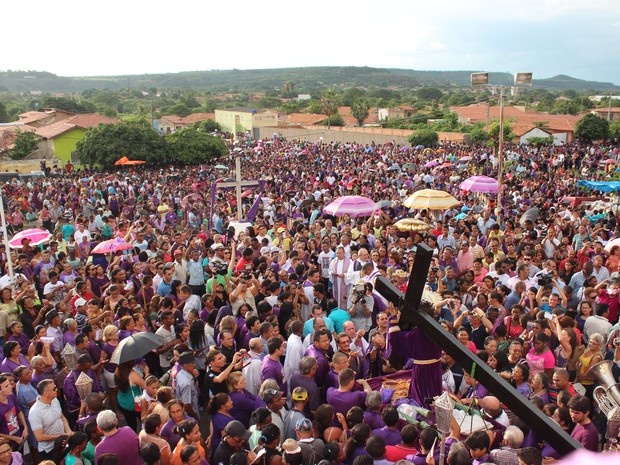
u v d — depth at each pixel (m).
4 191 30.97
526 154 47.25
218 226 18.72
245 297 9.51
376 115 120.19
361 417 5.73
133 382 7.36
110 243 12.24
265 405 6.63
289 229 17.69
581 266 12.10
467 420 5.50
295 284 9.86
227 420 6.27
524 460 4.44
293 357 7.45
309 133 84.25
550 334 7.91
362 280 9.61
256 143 73.06
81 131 57.53
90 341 8.05
